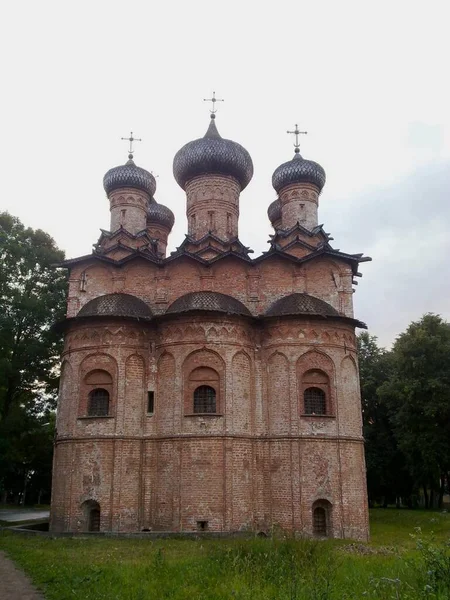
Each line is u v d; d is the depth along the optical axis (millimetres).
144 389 30922
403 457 58031
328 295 33625
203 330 30359
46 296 42500
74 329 31953
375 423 59906
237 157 39594
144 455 29844
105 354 30844
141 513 29047
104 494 28859
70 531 28172
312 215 39906
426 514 45469
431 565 12352
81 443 29766
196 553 19984
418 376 49844
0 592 14328
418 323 52469
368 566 15484
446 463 48406
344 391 31391
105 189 41906
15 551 21625
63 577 15430
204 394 30234
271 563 14422
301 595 11438
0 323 39531
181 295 33250
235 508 28453
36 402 44062
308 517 28766
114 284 33750
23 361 40938
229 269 33719
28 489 79125
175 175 41062
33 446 45938
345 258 33938
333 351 31516
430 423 48844
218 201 39125
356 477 30344
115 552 20797
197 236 38781
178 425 29375
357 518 29672
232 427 29422
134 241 39250
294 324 31391
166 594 12656
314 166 40344
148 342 31594
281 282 33594
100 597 12594
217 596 12008
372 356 62500
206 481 28406
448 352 49562
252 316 31375
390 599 11078
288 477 29344
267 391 31047
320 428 30141
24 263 42500
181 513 28109
